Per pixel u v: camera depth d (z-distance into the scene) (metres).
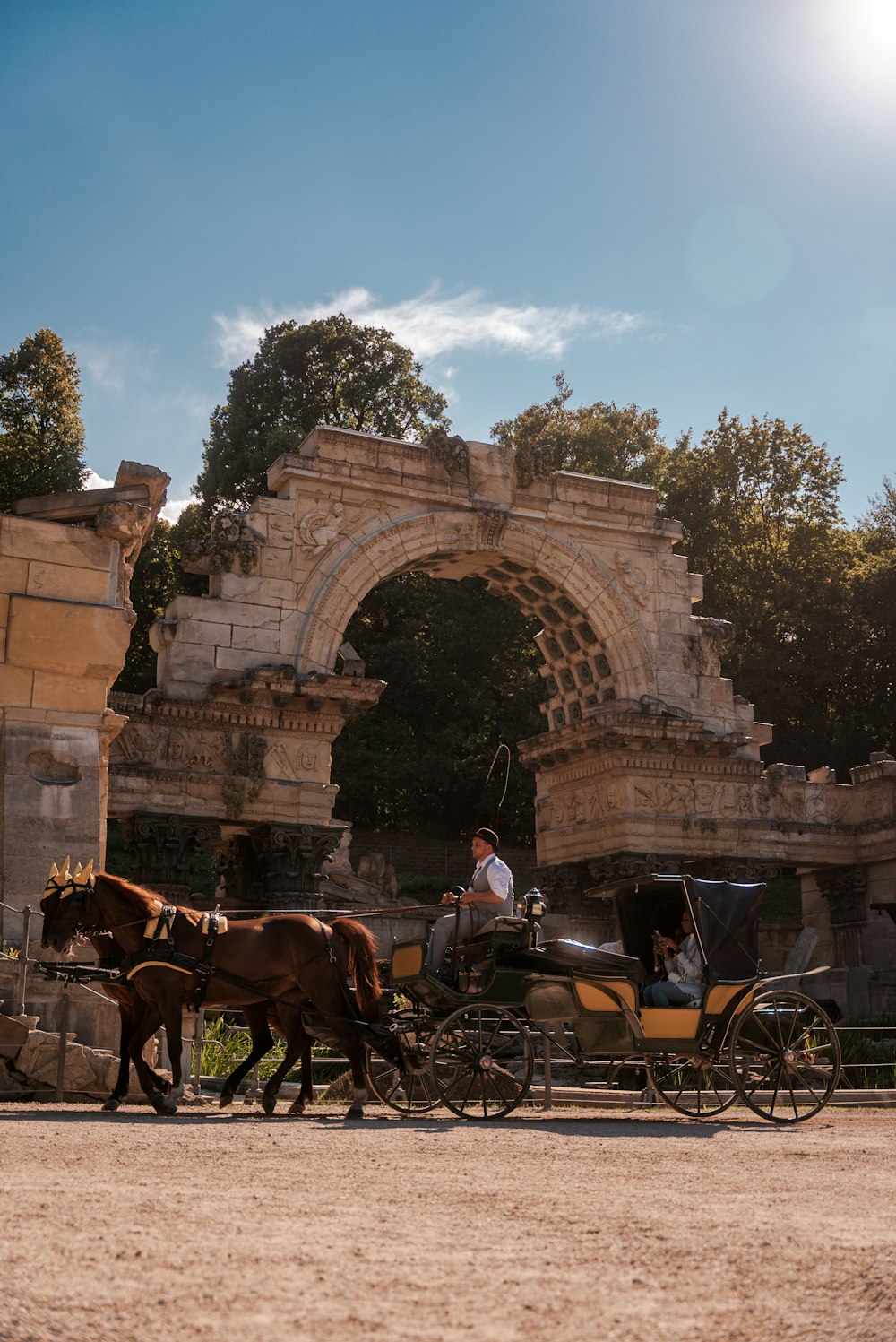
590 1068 19.56
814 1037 18.75
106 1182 6.90
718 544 60.16
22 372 64.69
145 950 13.02
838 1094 17.64
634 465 63.53
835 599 59.19
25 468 59.03
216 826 32.84
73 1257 4.90
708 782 38.72
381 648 56.88
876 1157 9.09
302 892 32.94
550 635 41.00
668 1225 5.89
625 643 38.41
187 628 33.41
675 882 13.49
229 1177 7.28
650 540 39.59
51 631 18.11
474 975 12.89
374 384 61.78
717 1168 8.27
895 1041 28.59
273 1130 10.38
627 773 37.72
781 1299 4.61
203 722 33.03
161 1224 5.63
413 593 59.22
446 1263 5.04
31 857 17.39
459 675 58.81
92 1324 4.07
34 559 18.31
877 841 39.66
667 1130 11.50
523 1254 5.23
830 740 58.59
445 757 55.53
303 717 33.78
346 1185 7.07
